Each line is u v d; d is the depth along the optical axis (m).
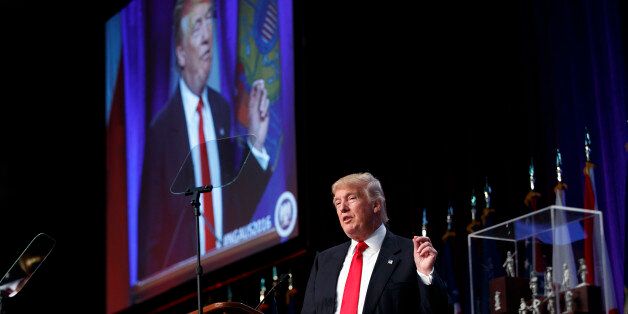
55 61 18.17
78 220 17.05
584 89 11.40
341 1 14.03
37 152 18.03
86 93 17.45
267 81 13.63
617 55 11.06
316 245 12.88
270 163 13.30
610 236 10.61
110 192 16.42
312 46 13.67
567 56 11.61
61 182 17.53
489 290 7.93
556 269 7.37
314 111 13.36
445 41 13.02
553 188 11.32
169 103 15.38
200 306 7.70
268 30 13.80
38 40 18.50
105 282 16.08
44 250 8.82
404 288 7.89
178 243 14.48
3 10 18.56
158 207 15.07
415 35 13.37
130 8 16.81
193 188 8.21
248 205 13.50
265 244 13.09
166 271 14.62
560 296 7.30
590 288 7.14
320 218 12.99
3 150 18.28
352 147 13.47
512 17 12.38
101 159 16.80
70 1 17.91
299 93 13.06
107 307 15.89
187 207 14.40
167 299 14.48
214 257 13.84
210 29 14.87
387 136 13.24
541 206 11.38
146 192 15.45
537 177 11.55
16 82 18.50
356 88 13.69
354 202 8.28
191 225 14.26
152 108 15.76
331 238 13.03
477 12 12.76
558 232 7.40
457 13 12.98
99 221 16.55
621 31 11.12
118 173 16.28
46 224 17.55
